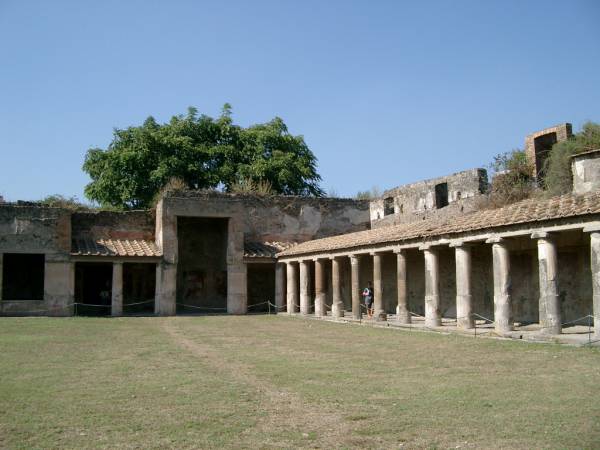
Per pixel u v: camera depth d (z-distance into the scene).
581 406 8.43
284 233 37.59
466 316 18.59
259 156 45.44
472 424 7.67
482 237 17.77
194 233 35.59
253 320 26.78
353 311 25.14
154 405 8.91
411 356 13.77
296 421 7.97
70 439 7.21
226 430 7.55
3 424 7.88
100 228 32.97
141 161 42.56
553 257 15.68
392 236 22.61
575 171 20.09
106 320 26.33
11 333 19.75
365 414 8.28
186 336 19.20
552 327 15.50
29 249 28.88
